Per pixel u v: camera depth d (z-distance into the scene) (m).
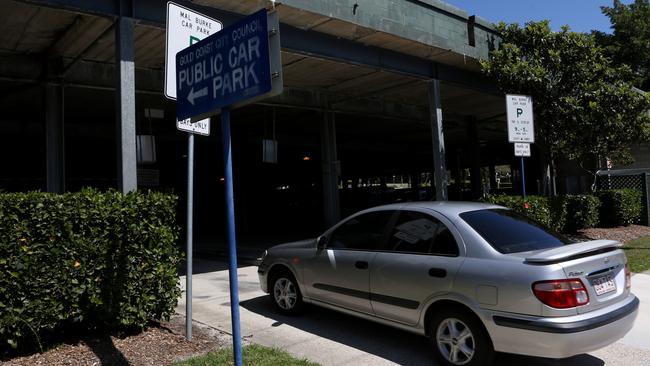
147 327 5.78
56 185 11.09
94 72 11.77
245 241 17.36
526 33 13.26
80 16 8.77
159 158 29.47
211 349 5.18
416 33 11.95
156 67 12.71
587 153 13.76
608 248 4.62
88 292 5.08
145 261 5.55
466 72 15.06
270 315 6.76
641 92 15.51
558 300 4.03
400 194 35.31
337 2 10.24
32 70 11.12
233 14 9.65
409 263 5.06
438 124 13.86
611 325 4.21
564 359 4.91
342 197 37.50
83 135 19.52
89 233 5.12
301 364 4.72
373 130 25.95
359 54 12.07
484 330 4.42
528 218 5.46
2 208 4.54
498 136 31.11
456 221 4.96
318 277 6.12
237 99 3.26
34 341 4.96
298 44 10.84
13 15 8.77
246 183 34.88
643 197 16.39
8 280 4.55
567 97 12.23
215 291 8.55
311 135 26.03
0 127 17.69
